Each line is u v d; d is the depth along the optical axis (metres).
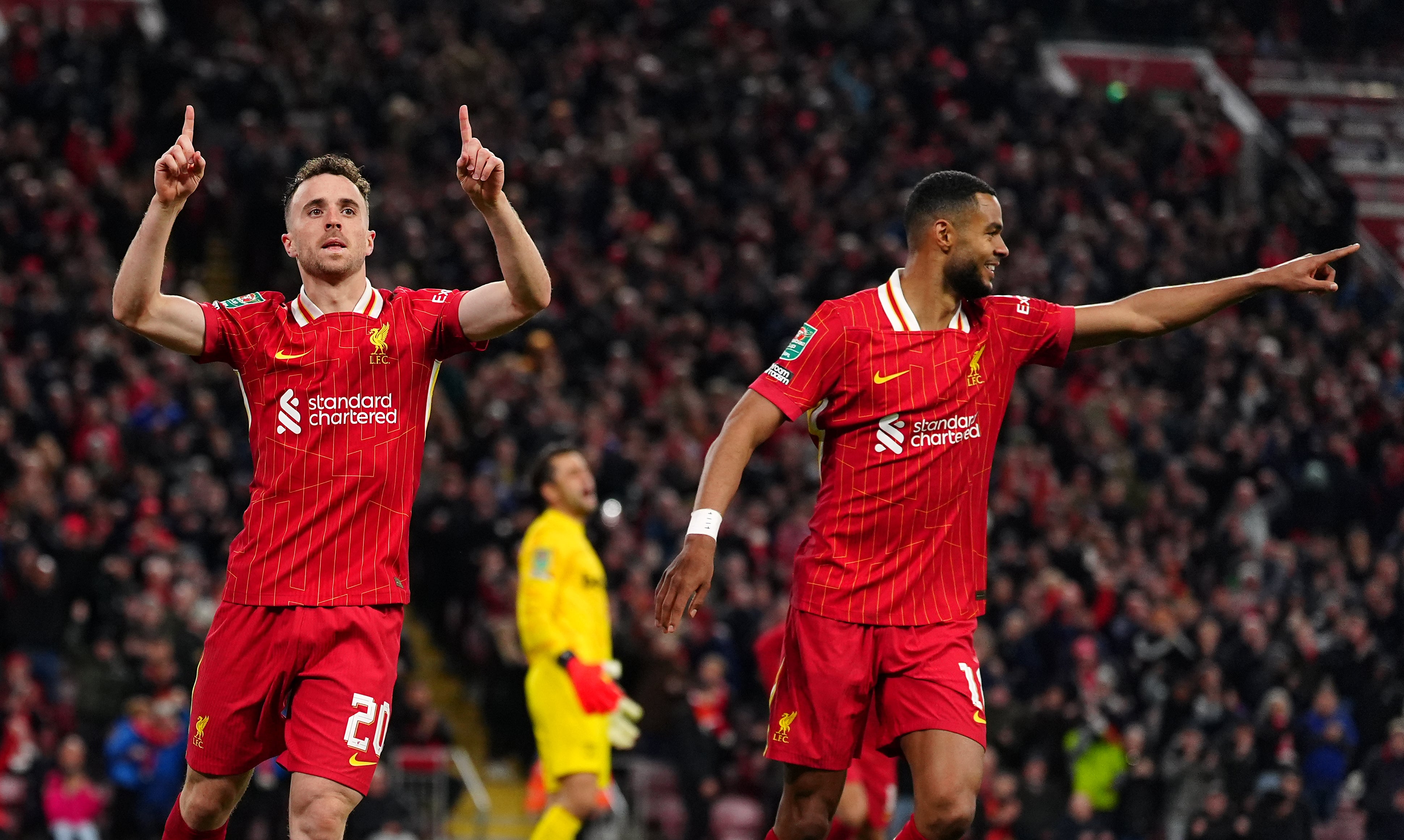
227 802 10.16
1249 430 37.47
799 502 31.44
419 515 29.89
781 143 44.69
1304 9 57.00
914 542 10.29
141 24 42.75
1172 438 37.62
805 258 40.25
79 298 34.16
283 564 9.68
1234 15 56.97
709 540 9.84
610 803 21.28
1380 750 27.44
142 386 31.88
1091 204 45.38
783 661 10.61
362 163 40.06
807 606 10.38
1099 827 26.53
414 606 31.30
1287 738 27.47
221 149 39.62
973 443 10.40
